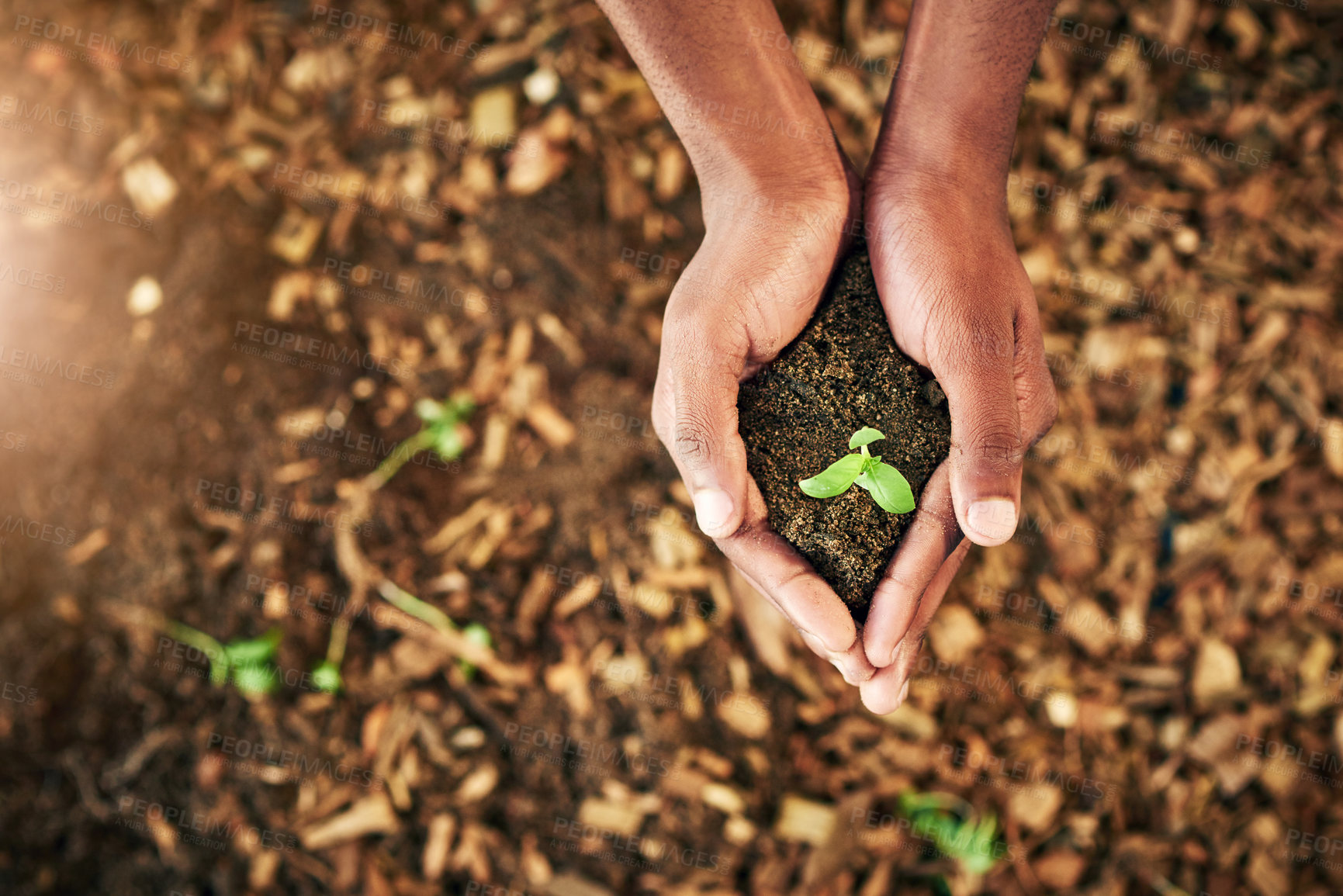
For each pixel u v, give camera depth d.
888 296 0.71
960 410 0.67
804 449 0.69
